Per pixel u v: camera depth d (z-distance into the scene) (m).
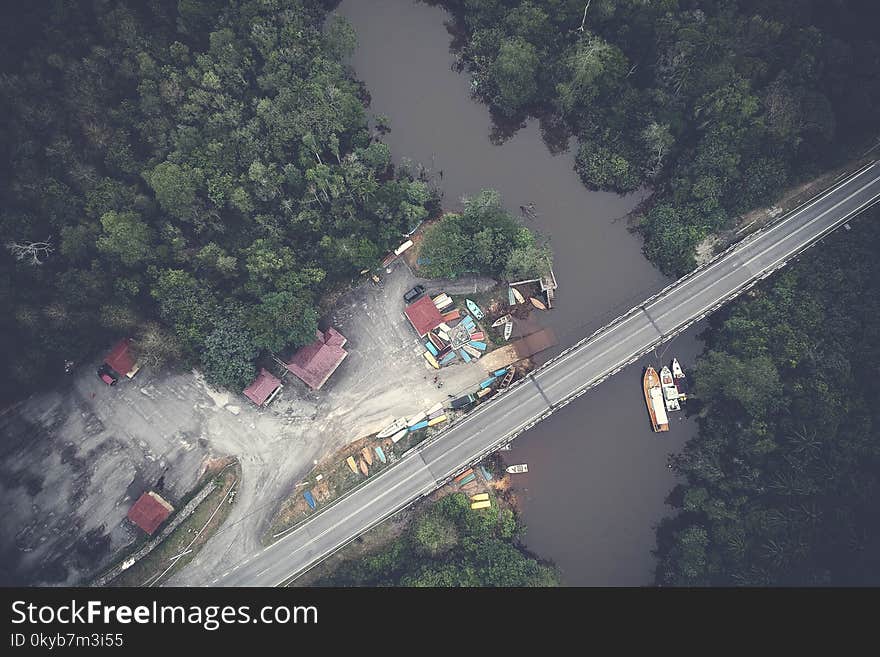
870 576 108.38
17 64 113.88
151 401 118.12
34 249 109.00
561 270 128.25
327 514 114.44
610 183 130.62
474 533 116.62
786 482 113.06
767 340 118.19
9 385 113.56
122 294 113.69
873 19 123.25
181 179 114.06
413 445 118.06
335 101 121.38
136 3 120.31
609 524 123.06
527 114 135.00
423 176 131.62
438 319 120.31
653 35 123.62
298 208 122.38
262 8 121.31
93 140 114.94
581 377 117.88
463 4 136.25
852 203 122.19
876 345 116.19
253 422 118.56
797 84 120.62
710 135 122.19
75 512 113.38
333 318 122.81
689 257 122.88
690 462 123.06
